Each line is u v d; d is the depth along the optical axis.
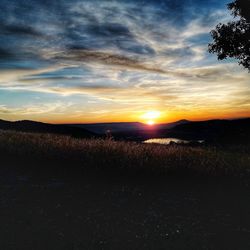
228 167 15.41
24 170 13.94
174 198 10.97
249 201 10.85
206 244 7.37
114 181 12.80
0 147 17.27
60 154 16.48
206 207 10.16
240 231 8.22
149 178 13.46
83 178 13.06
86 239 7.34
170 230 8.11
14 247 6.74
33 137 21.17
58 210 9.23
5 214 8.66
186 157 17.28
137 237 7.59
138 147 18.92
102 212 9.24
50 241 7.14
